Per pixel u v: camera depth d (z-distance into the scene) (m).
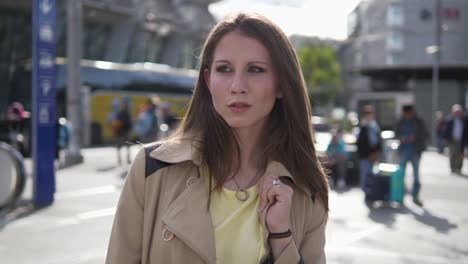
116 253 1.71
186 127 1.83
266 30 1.72
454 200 11.05
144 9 41.91
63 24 36.22
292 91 1.77
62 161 17.27
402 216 9.20
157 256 1.65
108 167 15.42
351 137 15.42
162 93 27.45
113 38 41.97
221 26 1.74
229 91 1.69
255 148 1.82
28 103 23.27
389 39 58.84
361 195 11.78
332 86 59.97
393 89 33.56
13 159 8.76
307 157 1.83
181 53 50.50
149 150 1.76
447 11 55.97
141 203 1.72
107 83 25.17
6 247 6.61
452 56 55.75
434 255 6.65
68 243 6.85
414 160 10.45
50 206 9.16
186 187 1.70
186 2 52.69
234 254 1.64
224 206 1.70
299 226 1.77
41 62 9.18
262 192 1.69
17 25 34.69
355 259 6.43
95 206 9.25
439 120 26.12
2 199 8.73
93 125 24.67
